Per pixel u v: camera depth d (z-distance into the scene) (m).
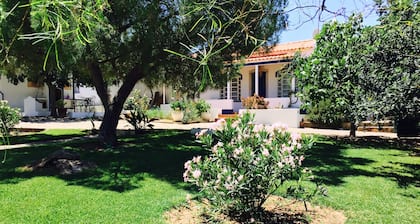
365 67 4.93
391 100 5.11
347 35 4.88
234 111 19.34
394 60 5.02
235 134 3.90
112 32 6.13
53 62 4.63
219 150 3.76
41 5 1.13
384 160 7.66
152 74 9.30
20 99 25.70
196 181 3.72
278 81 18.53
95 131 13.09
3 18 1.28
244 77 19.83
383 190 5.14
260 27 6.80
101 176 6.00
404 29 4.70
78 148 9.03
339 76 4.79
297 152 3.72
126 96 9.76
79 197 4.76
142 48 7.04
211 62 8.00
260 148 3.77
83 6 1.26
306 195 3.99
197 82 10.10
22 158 7.55
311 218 3.96
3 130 2.11
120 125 17.12
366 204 4.47
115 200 4.64
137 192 5.05
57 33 1.18
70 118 22.03
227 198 3.63
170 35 6.84
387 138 11.80
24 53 6.38
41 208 4.29
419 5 3.63
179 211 4.23
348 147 9.76
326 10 2.23
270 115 16.25
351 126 12.23
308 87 4.96
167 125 17.27
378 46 5.01
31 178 5.79
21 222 3.82
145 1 6.64
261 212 3.94
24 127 15.59
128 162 7.23
